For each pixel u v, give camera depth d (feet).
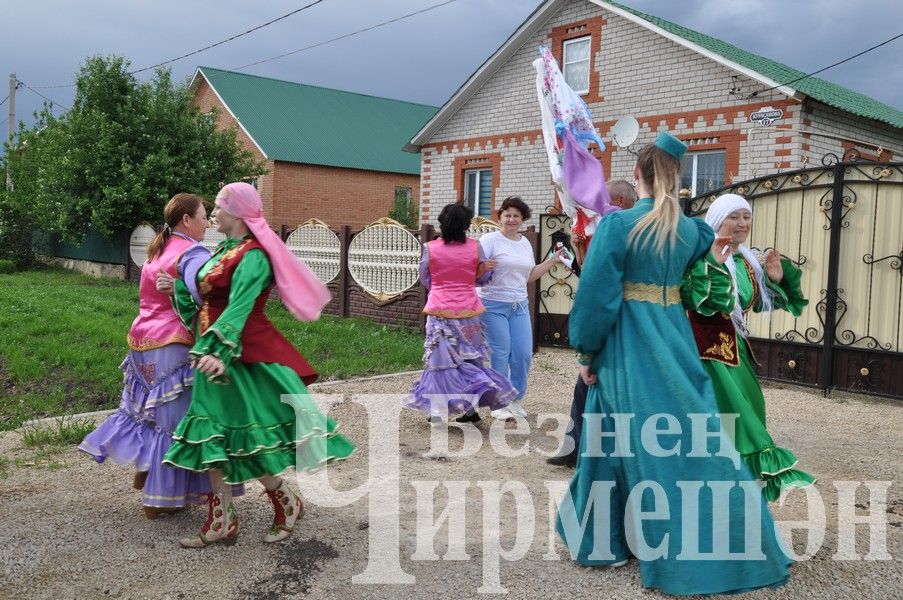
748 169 46.14
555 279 35.45
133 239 68.28
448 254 21.01
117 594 11.37
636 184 12.62
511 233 22.00
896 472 17.80
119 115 67.36
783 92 43.70
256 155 87.61
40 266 83.87
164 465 13.14
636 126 48.49
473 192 63.52
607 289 11.70
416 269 40.57
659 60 50.29
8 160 85.97
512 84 59.31
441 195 64.85
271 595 11.39
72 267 80.43
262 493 15.79
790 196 28.37
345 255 44.93
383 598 11.31
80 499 15.23
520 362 22.12
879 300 26.27
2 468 17.15
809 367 27.99
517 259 21.74
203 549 12.96
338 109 101.45
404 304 41.47
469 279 21.15
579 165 16.17
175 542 13.21
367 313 43.88
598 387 12.15
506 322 21.86
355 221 92.79
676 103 49.60
